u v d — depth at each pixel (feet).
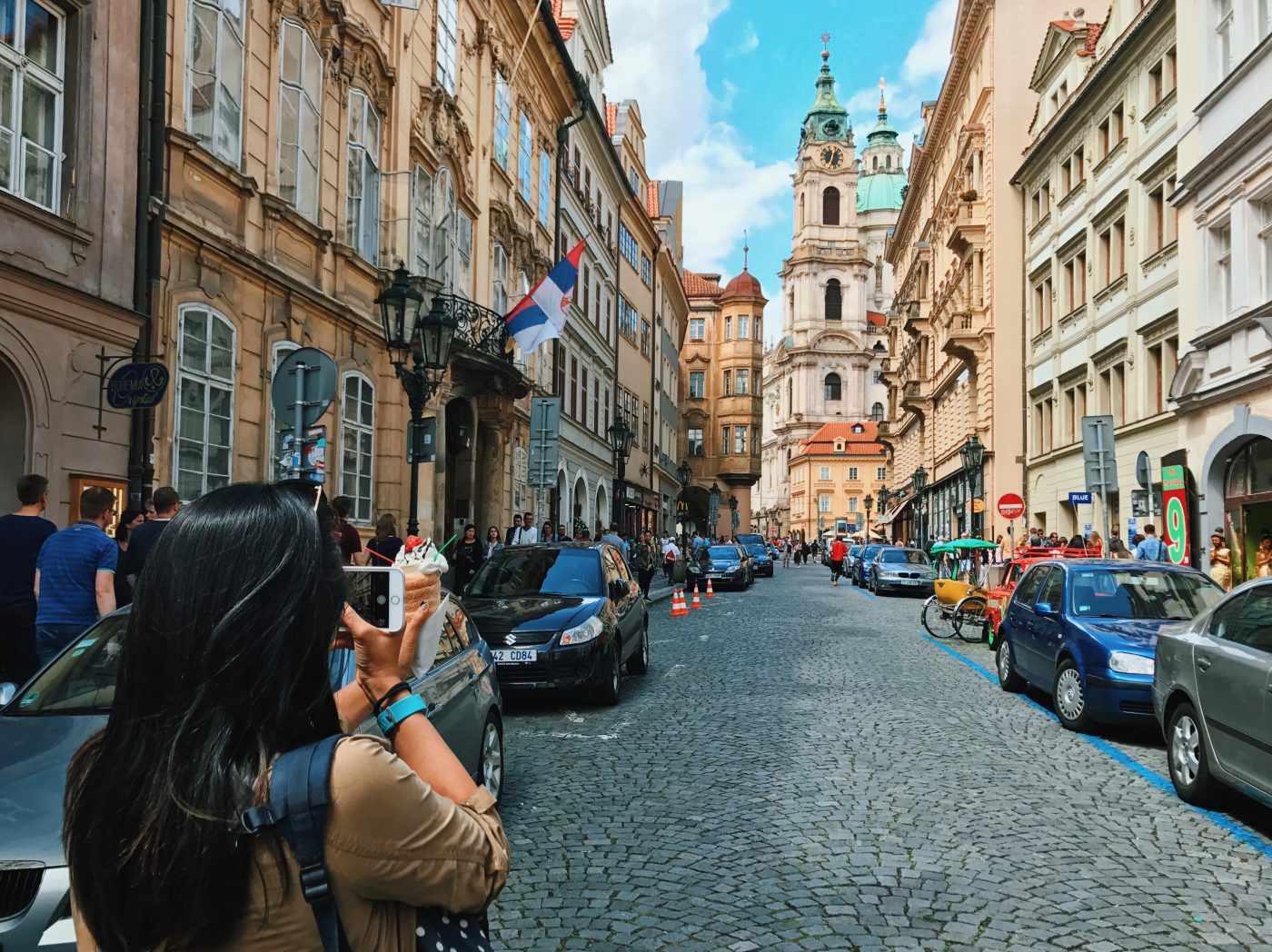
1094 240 90.89
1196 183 64.13
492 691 21.15
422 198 60.70
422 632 5.19
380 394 55.36
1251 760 18.97
